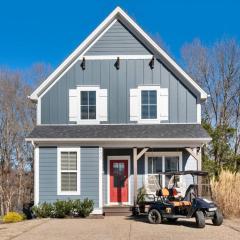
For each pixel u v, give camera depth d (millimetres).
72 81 25594
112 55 25688
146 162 25094
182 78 25422
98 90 25516
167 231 17469
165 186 24891
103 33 25828
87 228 18484
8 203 49094
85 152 24203
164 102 25375
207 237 16047
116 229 18094
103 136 23938
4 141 51156
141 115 25375
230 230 17969
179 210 19344
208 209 18891
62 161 24250
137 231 17484
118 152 25234
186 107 25312
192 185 19688
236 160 36406
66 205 22969
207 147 36938
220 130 37406
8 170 50312
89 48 25750
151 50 25672
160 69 25578
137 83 25516
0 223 22625
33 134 24250
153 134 24031
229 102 46875
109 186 25078
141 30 25391
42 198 24062
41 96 25578
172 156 25094
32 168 51219
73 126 25203
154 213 19984
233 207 23062
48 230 18016
